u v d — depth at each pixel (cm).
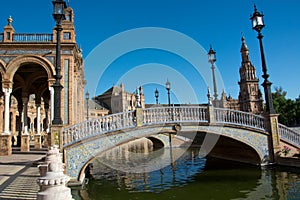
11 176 971
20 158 1518
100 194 1101
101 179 1434
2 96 2158
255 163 1619
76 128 1213
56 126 1170
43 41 1948
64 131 1195
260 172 1438
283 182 1193
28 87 2286
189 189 1169
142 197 1050
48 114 2884
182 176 1485
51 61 1931
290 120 6431
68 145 1182
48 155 677
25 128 2117
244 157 1781
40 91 2538
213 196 1042
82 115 2753
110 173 1639
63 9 1196
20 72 2250
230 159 2019
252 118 1578
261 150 1557
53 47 1942
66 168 1168
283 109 6519
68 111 1880
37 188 816
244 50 7331
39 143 2345
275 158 1552
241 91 7269
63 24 1997
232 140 1606
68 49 1961
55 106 1180
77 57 2225
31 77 2303
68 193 573
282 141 1591
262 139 1571
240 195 1039
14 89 2483
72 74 1934
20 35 1947
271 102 1599
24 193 770
